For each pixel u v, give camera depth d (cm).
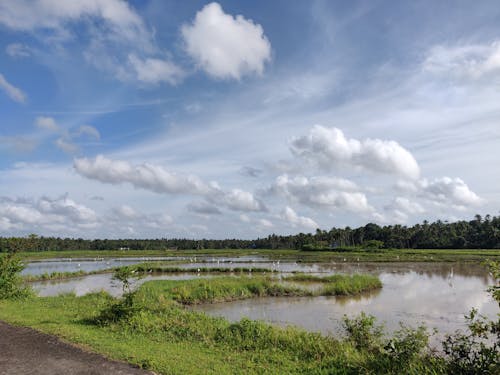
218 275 4950
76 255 10569
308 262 7250
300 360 1188
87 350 1119
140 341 1291
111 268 5781
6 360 1009
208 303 2798
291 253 11069
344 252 10588
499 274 883
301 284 3709
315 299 2967
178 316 1734
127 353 1092
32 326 1427
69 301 2258
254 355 1208
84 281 4316
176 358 1092
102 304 2041
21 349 1116
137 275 1773
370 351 1274
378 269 5556
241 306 2670
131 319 1523
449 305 2639
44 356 1051
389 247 12525
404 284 3806
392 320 2166
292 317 2273
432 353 1135
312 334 1427
